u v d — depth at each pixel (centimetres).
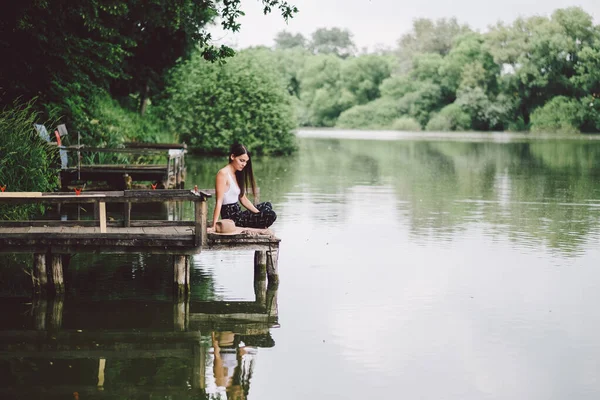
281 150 3653
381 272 1059
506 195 1950
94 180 1850
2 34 1798
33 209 1358
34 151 1337
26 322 832
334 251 1201
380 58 9406
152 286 991
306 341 775
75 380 671
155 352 745
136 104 3709
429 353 740
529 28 7456
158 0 1995
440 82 8306
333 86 9575
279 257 1153
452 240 1297
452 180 2352
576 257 1161
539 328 814
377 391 653
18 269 1068
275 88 3631
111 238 914
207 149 3497
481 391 653
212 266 1103
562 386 662
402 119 8300
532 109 7469
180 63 3397
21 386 656
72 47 1953
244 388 659
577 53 7194
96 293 953
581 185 2208
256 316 859
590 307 890
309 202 1786
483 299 923
